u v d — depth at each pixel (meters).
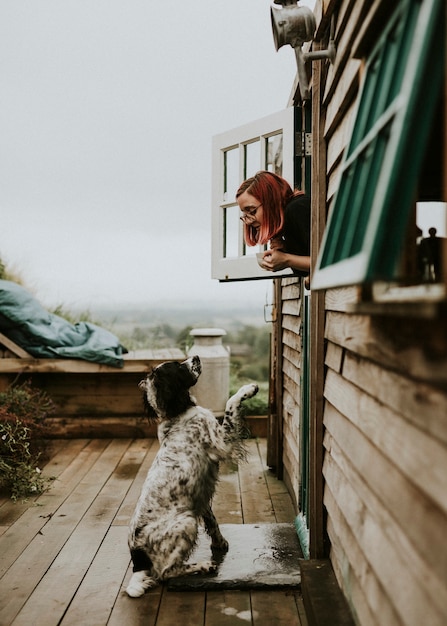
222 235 4.65
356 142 1.91
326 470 2.85
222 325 15.96
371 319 1.82
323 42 3.09
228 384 7.07
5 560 3.66
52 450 6.36
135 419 6.95
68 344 6.98
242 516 4.47
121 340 8.88
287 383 5.23
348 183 1.89
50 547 3.85
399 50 1.58
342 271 1.46
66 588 3.29
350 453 2.20
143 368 6.88
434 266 2.02
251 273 4.29
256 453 6.38
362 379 2.03
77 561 3.64
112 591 3.26
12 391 6.13
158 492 3.38
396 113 1.42
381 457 1.74
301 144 4.09
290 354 4.99
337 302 2.53
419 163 1.29
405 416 1.45
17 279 8.59
